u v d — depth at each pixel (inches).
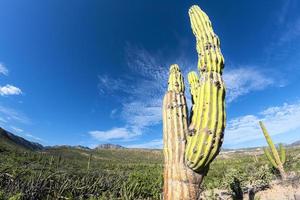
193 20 177.5
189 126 153.5
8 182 354.0
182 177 142.7
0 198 306.7
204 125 142.4
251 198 358.0
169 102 159.5
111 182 474.3
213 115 142.9
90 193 414.6
